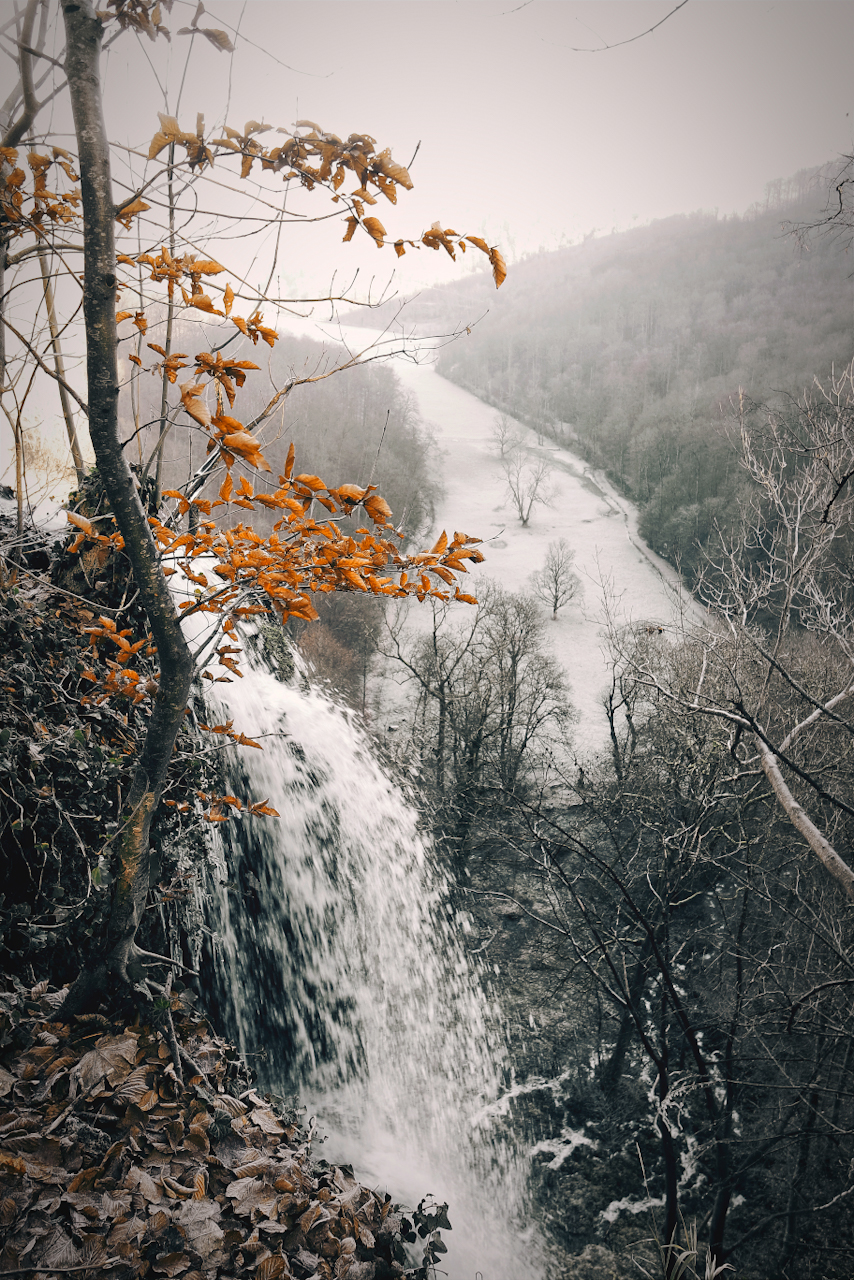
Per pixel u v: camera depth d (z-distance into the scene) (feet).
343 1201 11.08
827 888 33.88
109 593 16.16
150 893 14.03
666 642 62.69
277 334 7.44
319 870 28.27
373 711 102.27
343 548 8.36
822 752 36.63
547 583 155.53
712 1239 31.30
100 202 7.39
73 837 13.26
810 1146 39.52
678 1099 26.07
